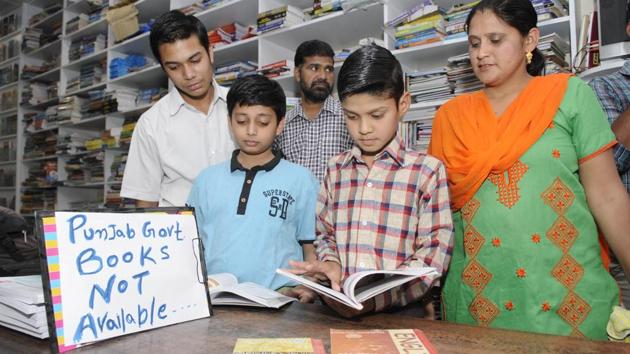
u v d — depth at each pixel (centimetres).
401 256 87
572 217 86
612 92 121
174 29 124
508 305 88
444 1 218
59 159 420
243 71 280
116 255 62
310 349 54
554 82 89
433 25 204
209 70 134
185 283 69
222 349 55
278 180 114
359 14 230
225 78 282
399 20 214
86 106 389
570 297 85
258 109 109
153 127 144
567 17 175
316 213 100
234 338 60
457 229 97
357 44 266
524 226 87
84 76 396
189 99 144
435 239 83
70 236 58
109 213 63
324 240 97
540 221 87
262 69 260
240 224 109
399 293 76
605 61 159
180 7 317
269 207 111
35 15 471
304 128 190
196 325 66
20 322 62
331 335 59
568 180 86
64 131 420
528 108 89
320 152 182
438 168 89
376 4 219
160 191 150
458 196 94
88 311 58
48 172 425
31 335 60
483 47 91
